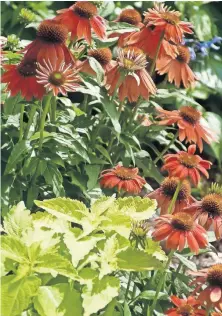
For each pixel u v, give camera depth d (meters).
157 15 3.81
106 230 2.78
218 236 3.22
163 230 3.10
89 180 3.66
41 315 2.58
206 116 5.72
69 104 3.74
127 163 4.00
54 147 3.57
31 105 3.59
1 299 2.58
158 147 5.90
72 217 2.73
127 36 3.98
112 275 2.88
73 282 2.64
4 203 3.42
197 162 3.24
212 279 3.02
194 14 6.02
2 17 5.69
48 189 3.73
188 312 3.02
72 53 3.80
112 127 3.86
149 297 3.25
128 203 2.88
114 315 2.90
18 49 3.95
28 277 2.61
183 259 3.19
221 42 6.23
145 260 2.70
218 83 5.93
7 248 2.63
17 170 3.69
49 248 2.67
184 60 4.11
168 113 3.67
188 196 3.51
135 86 3.73
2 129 3.73
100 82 3.68
